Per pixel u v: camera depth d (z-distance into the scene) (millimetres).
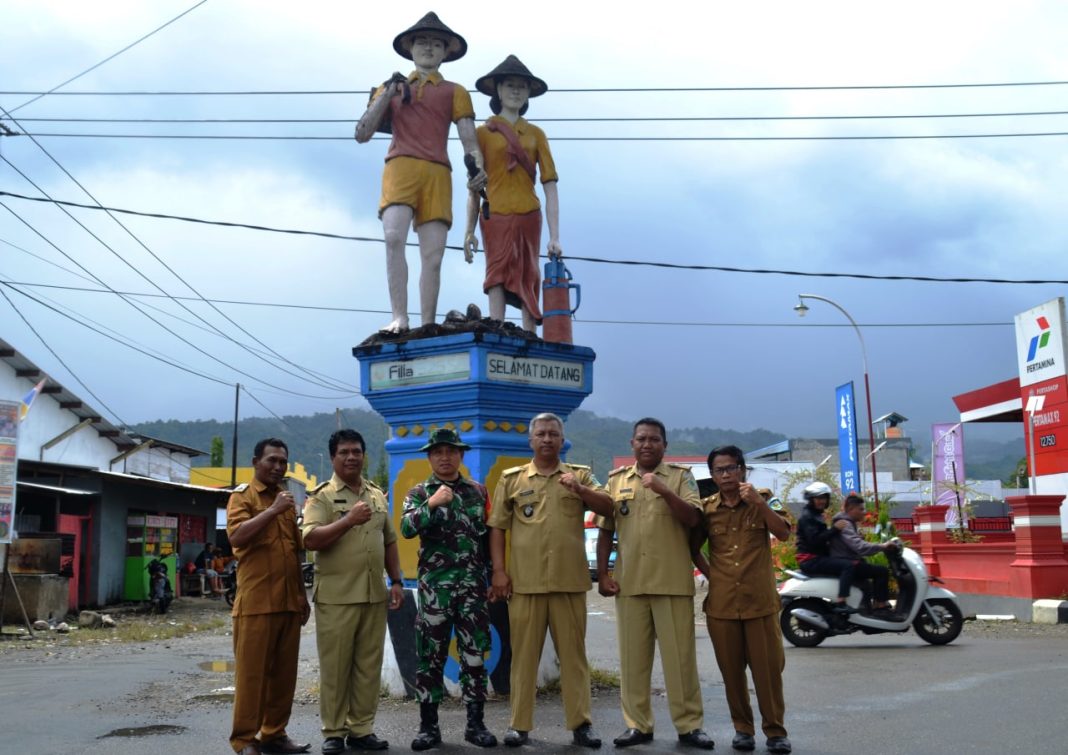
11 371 22438
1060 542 15891
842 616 12328
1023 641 12625
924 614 12359
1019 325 23672
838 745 6320
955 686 8508
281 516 6434
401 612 8250
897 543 12375
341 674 6445
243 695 6145
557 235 9305
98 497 22734
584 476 6863
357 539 6629
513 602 6648
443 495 6500
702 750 6301
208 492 26906
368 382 8758
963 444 33031
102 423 26188
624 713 6598
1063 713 7160
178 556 26922
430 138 8992
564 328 9047
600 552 6812
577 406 8961
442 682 6566
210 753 6312
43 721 7598
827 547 12680
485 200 9094
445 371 8312
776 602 6410
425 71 9125
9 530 15695
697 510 6562
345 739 6555
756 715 7660
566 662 6547
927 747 6199
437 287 9008
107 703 8539
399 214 8898
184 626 18859
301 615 6516
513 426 8453
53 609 17938
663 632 6535
